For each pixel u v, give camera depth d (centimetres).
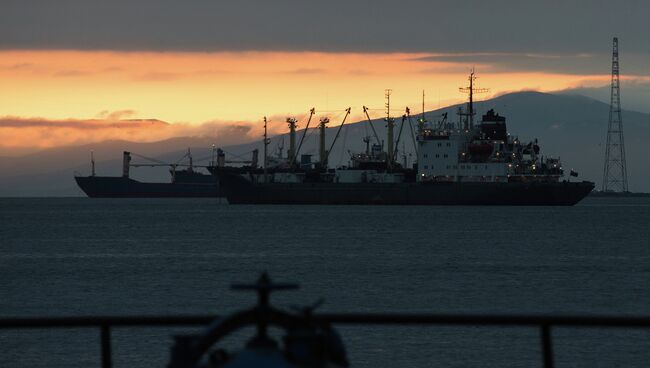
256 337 1402
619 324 2280
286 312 1455
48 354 11306
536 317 2320
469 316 2298
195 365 1420
